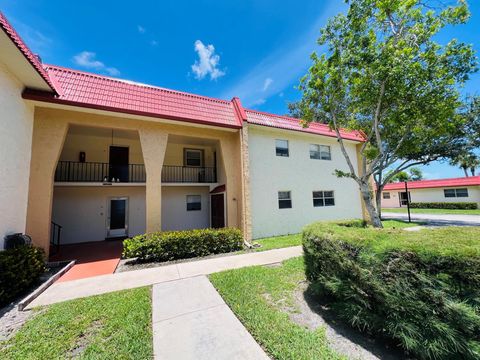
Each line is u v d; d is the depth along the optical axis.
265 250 7.68
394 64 4.90
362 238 3.01
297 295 4.09
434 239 2.59
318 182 12.38
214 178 12.68
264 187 10.66
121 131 9.95
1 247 5.01
